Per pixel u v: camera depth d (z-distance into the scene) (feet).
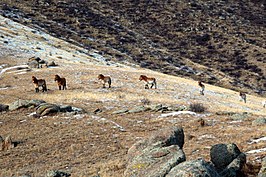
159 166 42.80
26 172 64.80
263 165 46.06
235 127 89.30
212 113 110.52
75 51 284.41
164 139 53.06
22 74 179.11
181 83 179.63
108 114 111.45
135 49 371.56
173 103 132.57
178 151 45.09
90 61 253.03
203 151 69.92
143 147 54.44
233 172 48.49
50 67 196.54
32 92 145.38
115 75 181.47
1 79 171.01
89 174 59.26
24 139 87.56
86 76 176.14
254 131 82.64
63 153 77.20
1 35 253.44
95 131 91.86
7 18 336.90
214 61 374.02
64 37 357.41
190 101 141.59
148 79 157.79
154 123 99.14
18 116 107.76
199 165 37.58
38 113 108.17
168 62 354.33
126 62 317.63
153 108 113.80
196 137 82.07
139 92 149.38
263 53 393.91
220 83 320.29
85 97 135.95
